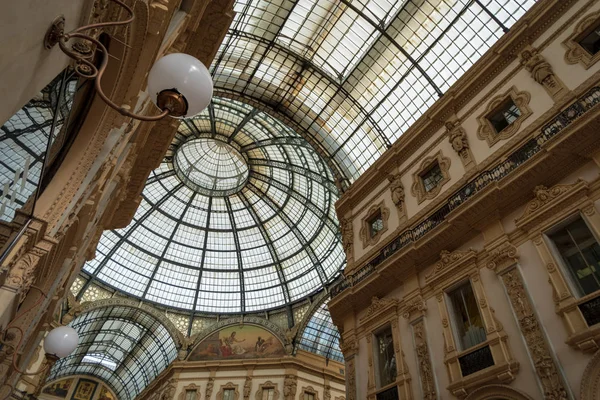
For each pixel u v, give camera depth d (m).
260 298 33.62
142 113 9.52
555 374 8.31
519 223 10.43
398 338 12.74
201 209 35.19
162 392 29.42
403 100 19.64
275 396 26.14
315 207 30.91
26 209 5.61
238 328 31.67
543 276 9.48
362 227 17.12
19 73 2.59
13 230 5.08
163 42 7.75
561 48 11.37
